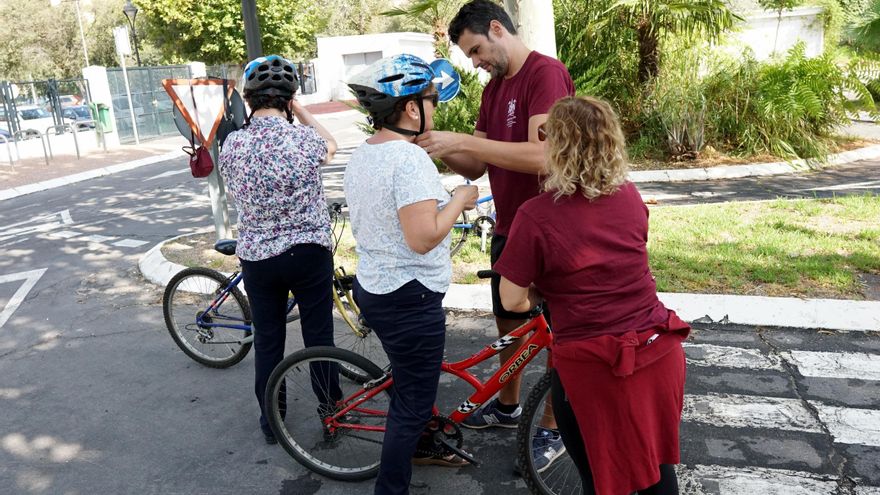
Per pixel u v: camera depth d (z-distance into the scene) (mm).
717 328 4777
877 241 6105
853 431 3502
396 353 2773
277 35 29609
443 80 3328
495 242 3438
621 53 12391
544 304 3092
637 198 2336
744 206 7875
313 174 3279
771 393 3914
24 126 20203
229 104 5691
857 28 16734
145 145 20828
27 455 3701
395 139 2676
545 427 3039
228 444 3734
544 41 5918
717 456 3354
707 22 11484
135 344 5180
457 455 3260
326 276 3455
